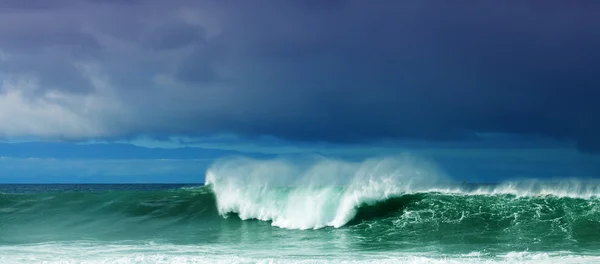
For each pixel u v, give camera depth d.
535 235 18.98
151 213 24.30
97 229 21.88
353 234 19.98
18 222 23.20
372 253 16.45
